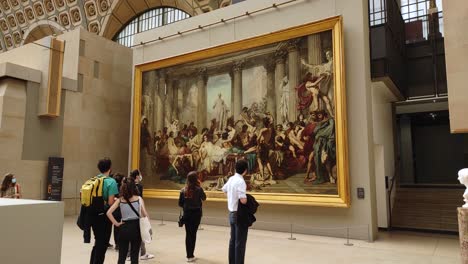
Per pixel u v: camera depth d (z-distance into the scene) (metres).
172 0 20.44
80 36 14.91
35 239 2.46
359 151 9.16
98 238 5.33
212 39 12.33
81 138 14.68
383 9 10.88
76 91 14.60
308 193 9.60
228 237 9.34
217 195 11.27
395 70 11.83
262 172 10.48
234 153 11.16
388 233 10.13
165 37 13.52
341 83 9.30
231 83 11.55
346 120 9.27
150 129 13.45
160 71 13.42
